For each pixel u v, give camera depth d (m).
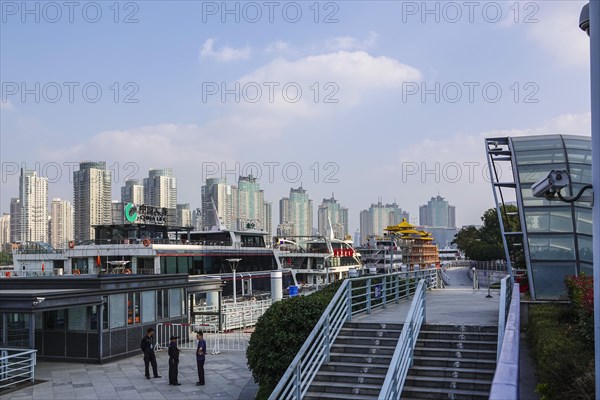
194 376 20.81
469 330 13.14
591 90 5.53
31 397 17.72
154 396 17.86
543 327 10.94
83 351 23.62
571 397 6.94
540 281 18.36
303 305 14.70
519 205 20.64
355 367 12.24
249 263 52.34
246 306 37.50
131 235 45.72
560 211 19.92
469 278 64.94
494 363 11.54
